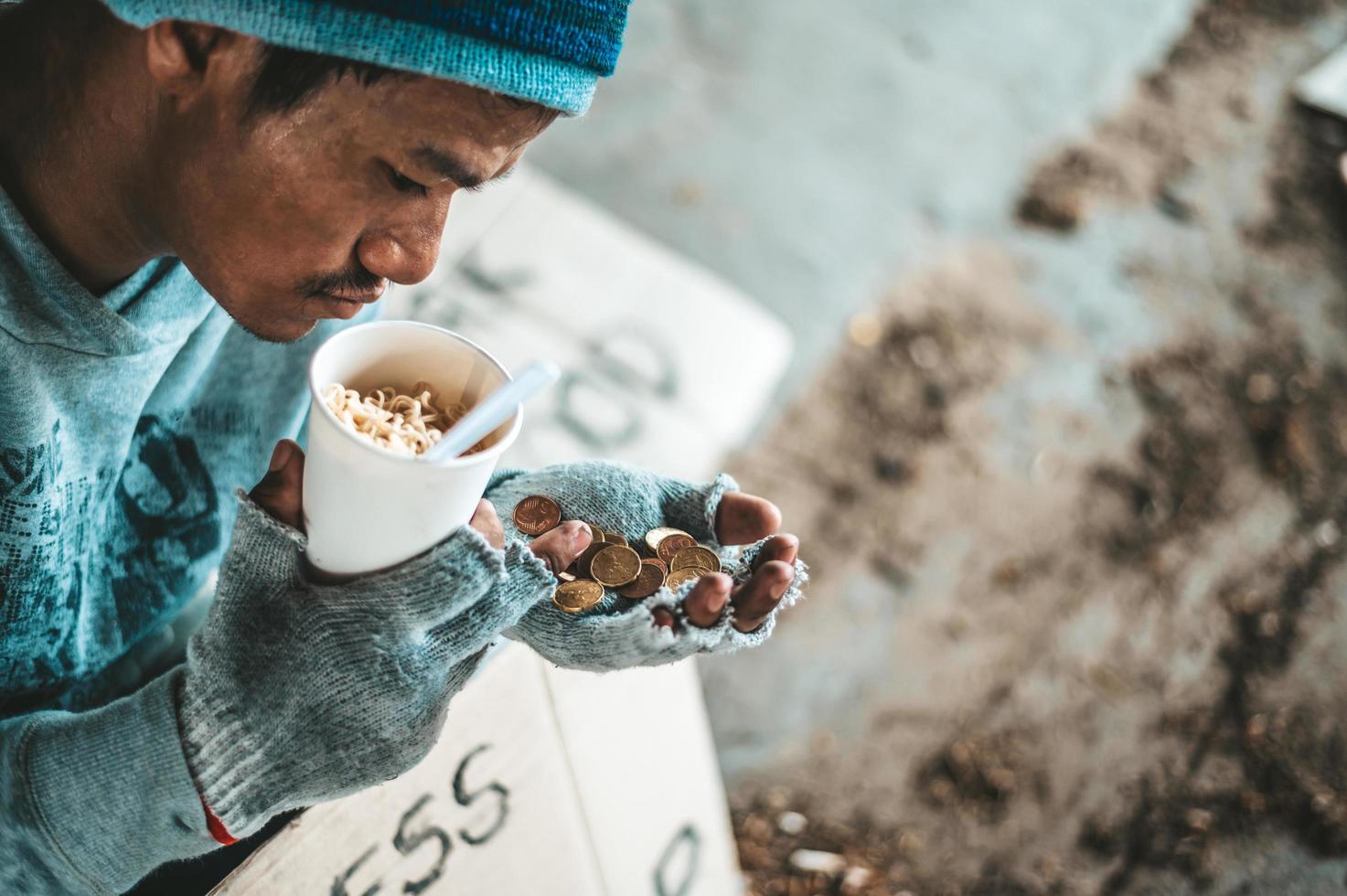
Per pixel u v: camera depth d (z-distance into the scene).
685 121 3.93
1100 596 3.24
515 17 0.73
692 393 2.38
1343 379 3.96
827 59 4.34
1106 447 3.55
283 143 0.78
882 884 2.62
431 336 0.89
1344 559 3.50
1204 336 3.94
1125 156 4.47
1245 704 3.14
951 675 3.00
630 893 1.72
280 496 0.87
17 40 0.87
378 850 1.39
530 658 1.57
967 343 3.66
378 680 0.88
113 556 1.19
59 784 0.94
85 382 0.97
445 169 0.80
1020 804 2.83
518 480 1.16
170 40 0.75
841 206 3.88
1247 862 2.88
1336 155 4.73
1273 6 5.35
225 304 0.91
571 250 2.54
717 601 0.95
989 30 4.71
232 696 0.91
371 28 0.71
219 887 1.26
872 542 3.17
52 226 0.90
